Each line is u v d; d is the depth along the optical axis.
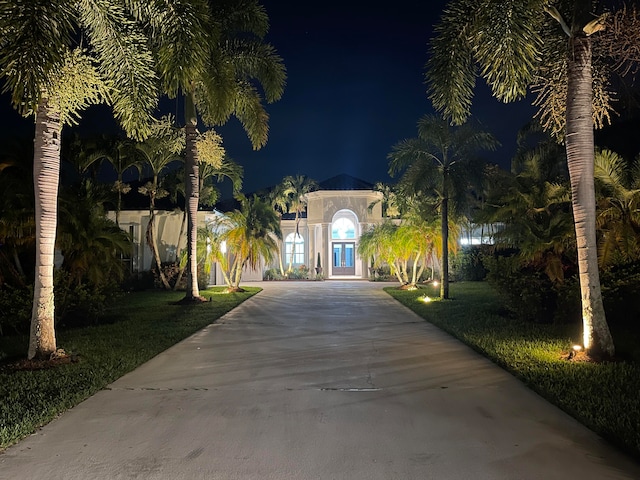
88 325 12.89
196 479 4.03
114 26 8.38
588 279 8.16
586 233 8.16
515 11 7.90
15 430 4.93
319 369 7.84
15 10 6.21
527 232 13.09
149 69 8.77
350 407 5.85
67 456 4.47
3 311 11.04
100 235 13.15
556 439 4.82
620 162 11.47
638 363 7.68
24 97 6.24
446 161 19.36
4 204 11.24
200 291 25.47
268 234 26.38
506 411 5.68
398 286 28.62
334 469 4.19
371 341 10.43
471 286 27.30
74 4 7.36
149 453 4.53
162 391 6.57
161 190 25.73
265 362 8.38
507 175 16.48
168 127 18.89
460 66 9.70
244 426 5.22
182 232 26.98
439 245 22.92
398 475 4.08
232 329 12.27
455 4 9.41
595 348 8.06
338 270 40.72
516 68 7.88
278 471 4.16
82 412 5.69
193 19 7.95
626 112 10.95
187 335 11.20
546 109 9.56
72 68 7.77
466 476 4.06
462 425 5.22
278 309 17.03
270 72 18.52
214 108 15.94
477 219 15.16
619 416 5.24
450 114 9.95
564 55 9.30
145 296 22.17
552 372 7.20
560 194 13.30
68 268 13.08
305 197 39.25
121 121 8.98
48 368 7.80
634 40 8.34
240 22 18.16
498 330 11.34
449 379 7.17
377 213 38.12
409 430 5.09
